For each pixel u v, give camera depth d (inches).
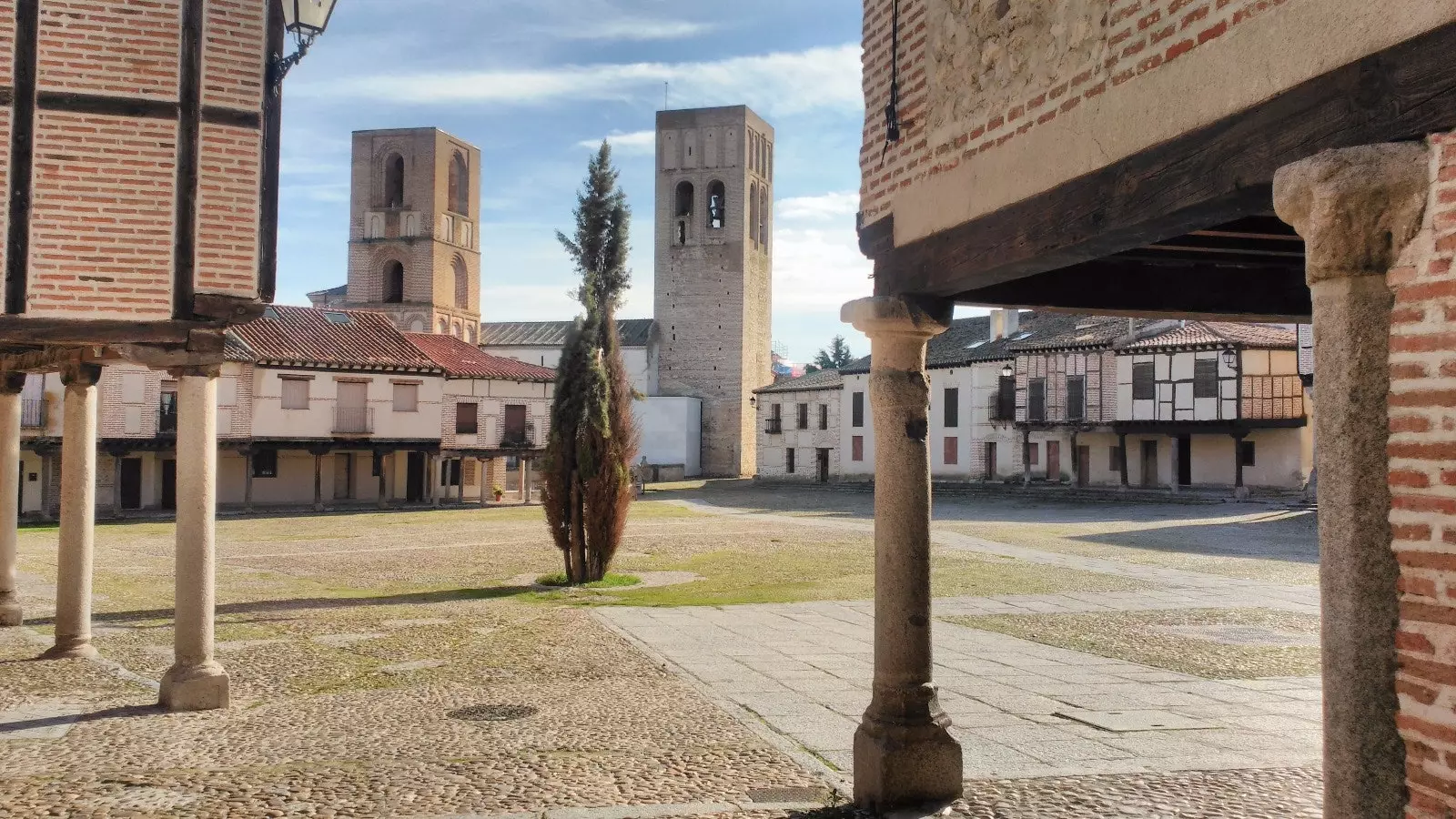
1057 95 190.1
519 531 1240.8
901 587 240.7
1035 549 952.9
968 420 1956.2
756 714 335.3
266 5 370.9
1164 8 162.2
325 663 434.9
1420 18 117.6
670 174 2751.0
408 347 1792.6
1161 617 551.8
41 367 478.0
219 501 1636.3
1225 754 281.0
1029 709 338.3
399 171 2527.1
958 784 239.3
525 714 338.6
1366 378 124.1
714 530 1245.7
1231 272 259.9
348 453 1750.7
